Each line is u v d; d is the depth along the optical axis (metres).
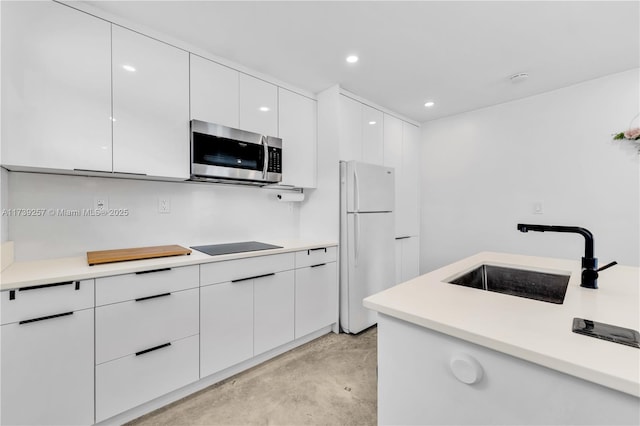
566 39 1.93
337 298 2.61
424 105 3.15
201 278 1.73
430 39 1.93
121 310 1.44
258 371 1.99
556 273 1.48
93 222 1.82
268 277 2.07
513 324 0.79
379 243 2.77
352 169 2.57
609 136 2.47
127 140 1.69
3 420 1.18
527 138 2.92
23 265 1.49
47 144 1.44
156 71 1.80
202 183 2.30
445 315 0.86
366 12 1.66
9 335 1.18
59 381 1.29
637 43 1.97
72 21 1.51
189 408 1.62
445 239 3.57
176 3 1.57
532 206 2.90
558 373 0.65
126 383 1.46
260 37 1.89
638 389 0.53
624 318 0.83
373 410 1.61
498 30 1.83
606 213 2.49
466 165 3.38
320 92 2.76
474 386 0.78
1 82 1.33
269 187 2.69
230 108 2.15
